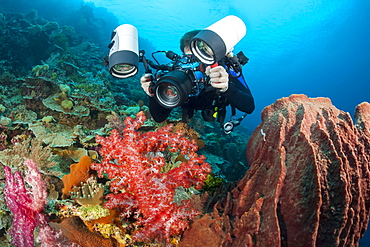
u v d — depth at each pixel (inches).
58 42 317.7
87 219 83.7
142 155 87.9
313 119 88.9
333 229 71.6
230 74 101.9
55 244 73.2
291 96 100.8
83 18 516.1
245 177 94.3
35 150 121.0
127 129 80.4
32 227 79.8
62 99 189.6
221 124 119.0
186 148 86.7
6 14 396.2
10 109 175.8
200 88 101.5
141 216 85.0
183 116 118.6
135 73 94.2
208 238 78.0
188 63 98.3
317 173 69.7
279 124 92.2
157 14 1137.4
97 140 85.7
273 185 80.0
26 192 80.8
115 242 78.2
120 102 241.3
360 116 91.7
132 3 1073.5
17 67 275.0
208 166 84.7
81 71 266.5
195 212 80.7
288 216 74.5
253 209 75.8
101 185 93.2
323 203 71.6
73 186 98.2
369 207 78.8
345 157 73.3
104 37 538.3
